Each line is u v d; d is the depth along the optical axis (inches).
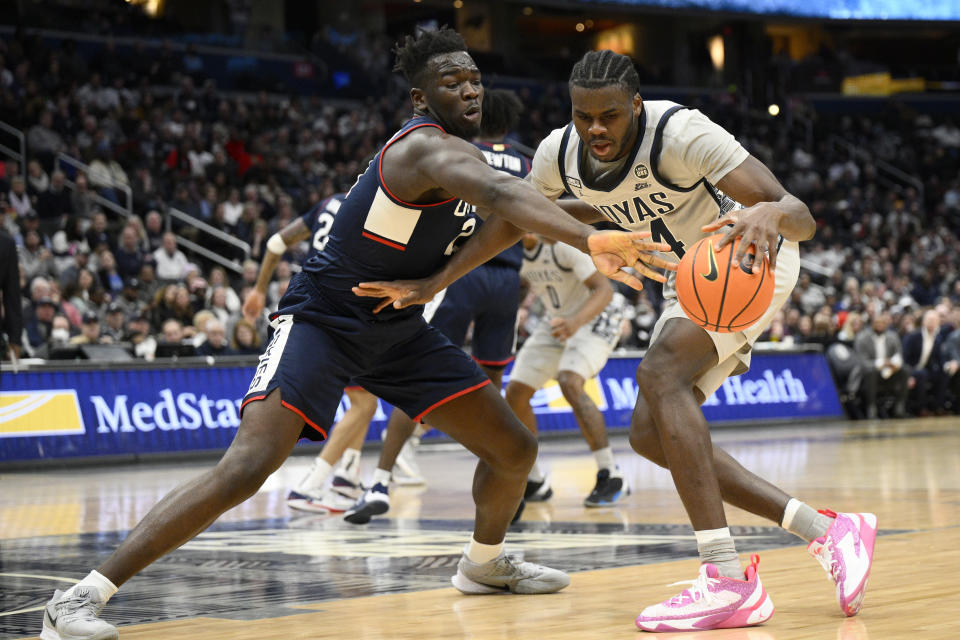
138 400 365.4
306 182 669.9
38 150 585.3
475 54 954.1
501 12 1038.4
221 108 697.6
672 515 192.4
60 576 135.0
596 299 203.2
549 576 116.9
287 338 103.7
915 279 770.2
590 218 125.0
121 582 96.3
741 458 326.6
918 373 577.3
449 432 113.1
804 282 653.3
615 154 104.2
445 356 110.3
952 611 98.7
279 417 99.7
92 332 384.8
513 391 219.9
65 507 226.4
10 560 149.8
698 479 100.7
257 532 178.2
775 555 139.5
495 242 103.0
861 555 100.0
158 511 96.3
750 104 1026.1
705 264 93.2
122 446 358.3
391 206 100.1
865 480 250.8
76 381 354.0
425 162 96.6
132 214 558.9
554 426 451.2
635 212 112.0
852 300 641.6
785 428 499.2
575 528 175.3
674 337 105.1
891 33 1157.7
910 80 1109.1
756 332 109.0
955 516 179.0
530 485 221.8
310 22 941.8
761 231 91.7
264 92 751.1
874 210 893.2
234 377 389.4
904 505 197.2
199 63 757.3
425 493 245.1
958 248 864.9
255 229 561.9
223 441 380.8
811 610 103.1
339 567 138.3
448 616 105.0
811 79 1086.4
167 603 114.3
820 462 305.3
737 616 95.5
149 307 426.0
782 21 1039.6
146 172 591.5
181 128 653.3
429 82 103.3
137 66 708.0
